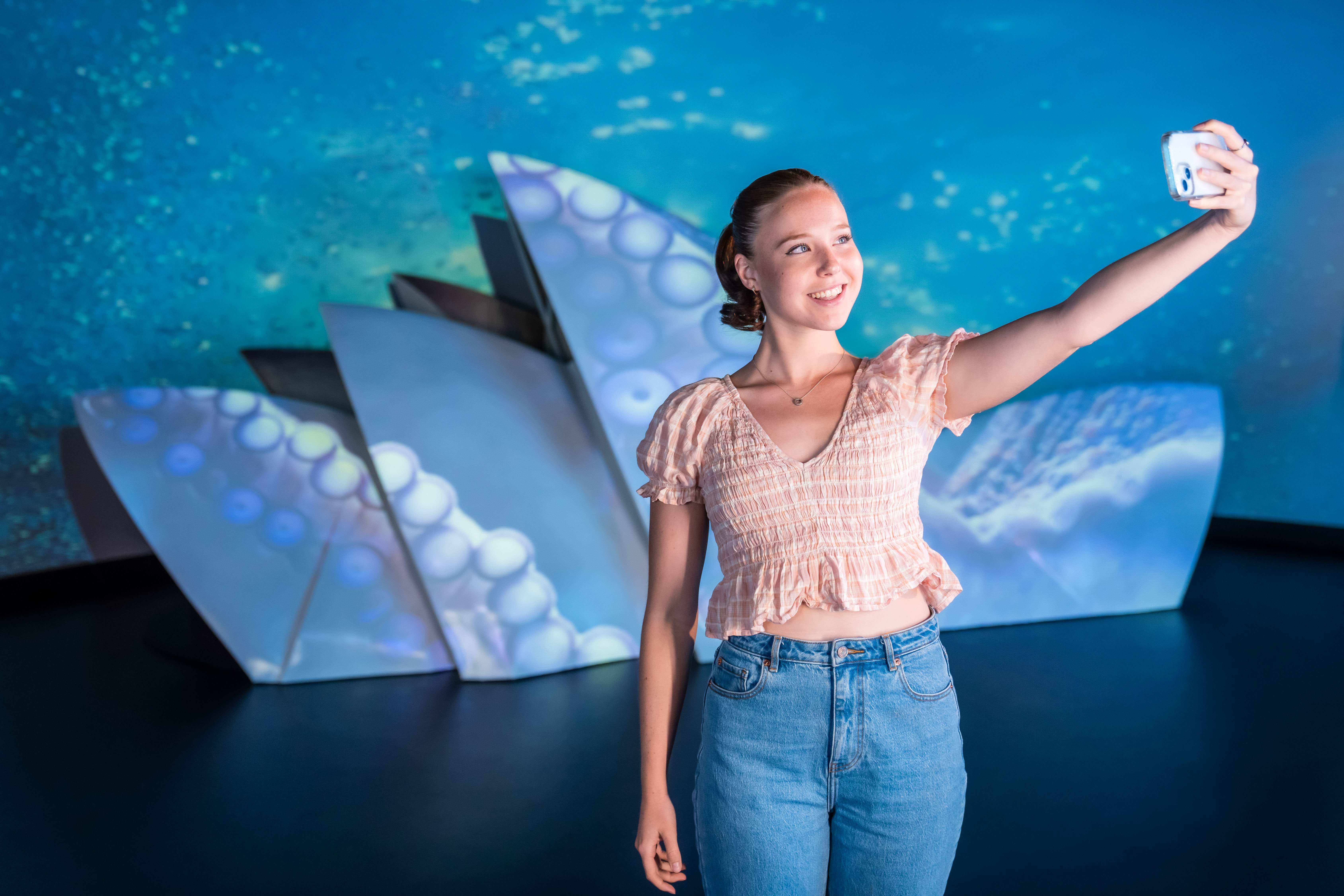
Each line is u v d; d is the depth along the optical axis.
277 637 3.84
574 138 5.73
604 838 2.35
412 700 3.51
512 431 3.91
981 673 3.49
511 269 4.95
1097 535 4.20
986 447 4.33
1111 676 3.39
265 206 5.88
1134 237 5.56
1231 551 5.45
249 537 3.88
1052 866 2.10
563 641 3.77
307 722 3.33
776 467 1.08
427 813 2.55
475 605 3.74
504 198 4.00
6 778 2.96
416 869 2.24
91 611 5.44
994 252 5.66
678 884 2.12
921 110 5.56
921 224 5.64
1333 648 3.62
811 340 1.15
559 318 3.83
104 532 6.05
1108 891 1.99
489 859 2.27
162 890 2.20
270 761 2.99
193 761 3.02
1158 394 4.34
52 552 5.90
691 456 1.14
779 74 5.56
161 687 3.87
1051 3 5.39
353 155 5.81
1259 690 3.19
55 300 5.77
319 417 4.05
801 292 1.10
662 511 1.19
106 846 2.45
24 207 5.64
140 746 3.19
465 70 5.66
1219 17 5.21
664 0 5.52
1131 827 2.27
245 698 3.65
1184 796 2.43
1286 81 5.14
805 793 1.07
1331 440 5.32
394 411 3.79
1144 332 5.67
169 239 5.86
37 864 2.37
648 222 4.02
